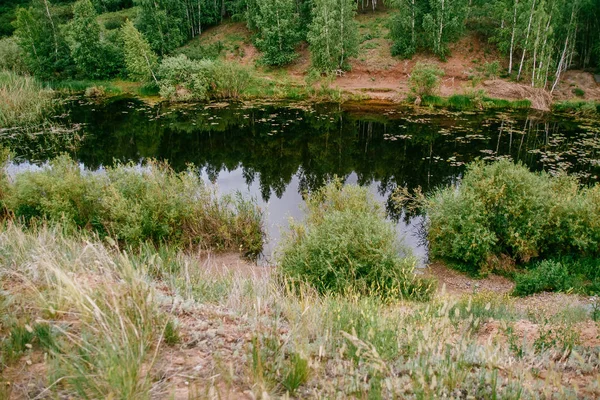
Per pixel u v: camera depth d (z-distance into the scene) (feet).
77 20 117.39
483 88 99.86
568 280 30.58
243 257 36.96
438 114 90.63
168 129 83.87
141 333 10.14
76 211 36.83
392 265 28.63
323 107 98.63
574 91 96.84
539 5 92.58
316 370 9.64
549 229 35.06
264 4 116.57
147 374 8.40
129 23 108.47
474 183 36.68
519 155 63.21
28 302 11.77
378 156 66.18
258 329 11.59
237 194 42.52
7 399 7.91
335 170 61.05
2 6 174.81
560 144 68.39
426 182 54.75
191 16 137.90
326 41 108.99
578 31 107.45
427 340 10.93
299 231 34.04
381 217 38.37
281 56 117.39
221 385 9.07
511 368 9.62
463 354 10.71
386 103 100.37
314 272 28.71
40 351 9.82
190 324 12.24
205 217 39.17
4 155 50.11
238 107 100.32
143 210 36.50
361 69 113.80
